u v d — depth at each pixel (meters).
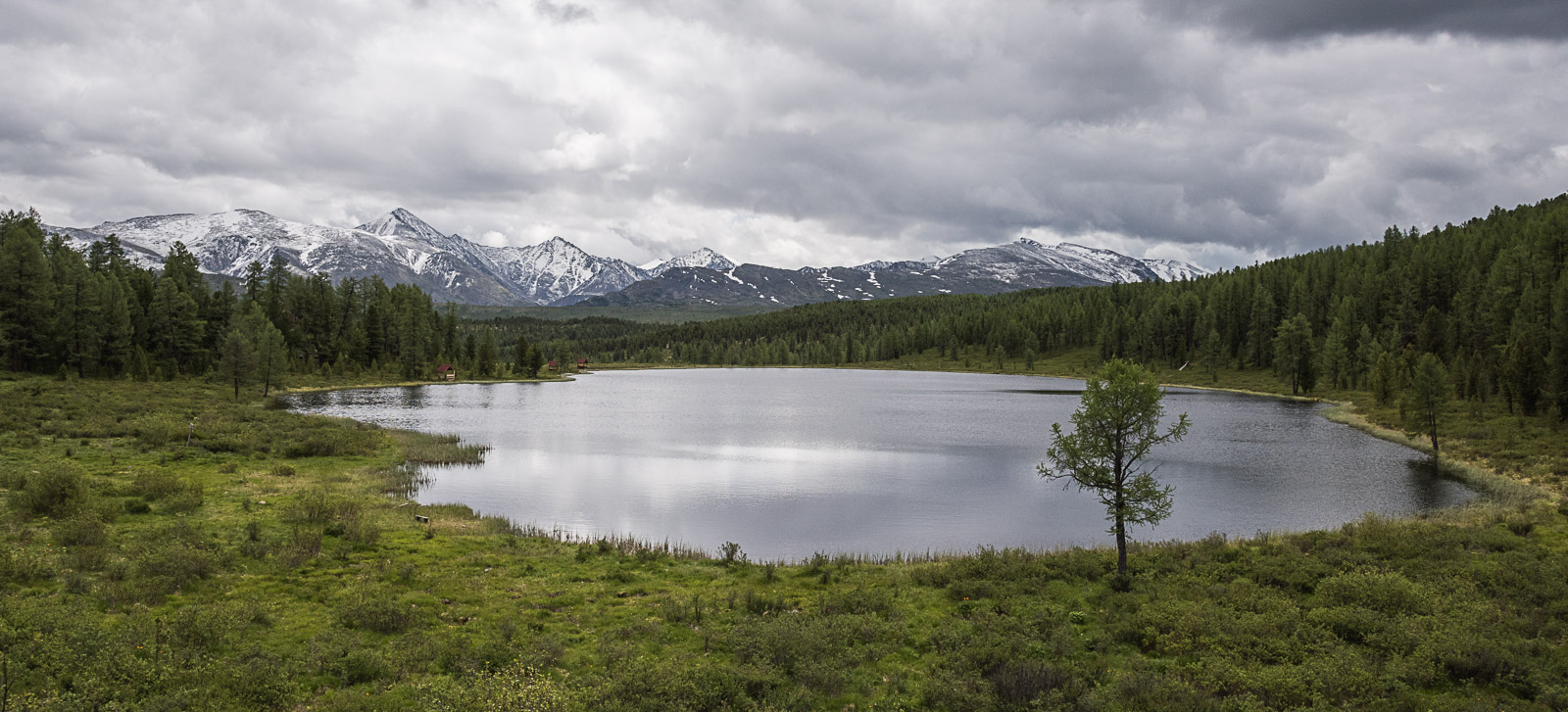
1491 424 76.88
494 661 18.69
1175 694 16.86
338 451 58.28
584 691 16.58
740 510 47.97
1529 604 23.56
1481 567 27.33
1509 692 17.75
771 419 103.94
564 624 22.47
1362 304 166.25
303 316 167.50
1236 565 29.42
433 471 57.66
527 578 27.66
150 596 21.41
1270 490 54.03
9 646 16.39
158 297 126.38
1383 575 25.70
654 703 15.88
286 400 111.31
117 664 15.93
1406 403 72.38
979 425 97.25
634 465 64.00
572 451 71.69
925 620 23.58
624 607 24.48
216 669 16.64
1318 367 153.88
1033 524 44.94
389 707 15.61
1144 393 28.39
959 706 16.80
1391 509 47.22
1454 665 18.64
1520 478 52.28
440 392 146.75
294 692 16.30
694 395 152.38
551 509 46.72
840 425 96.81
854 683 18.41
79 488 32.25
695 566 30.94
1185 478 58.59
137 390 90.81
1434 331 136.75
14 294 102.38
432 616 22.52
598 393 156.00
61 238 139.00
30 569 22.31
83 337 107.25
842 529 43.41
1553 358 75.75
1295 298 184.75
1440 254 160.75
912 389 172.62
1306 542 33.53
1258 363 185.88
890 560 34.03
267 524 32.97
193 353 130.50
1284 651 19.81
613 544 35.78
